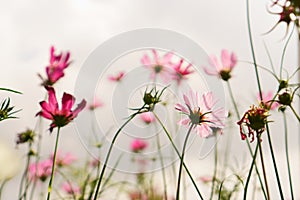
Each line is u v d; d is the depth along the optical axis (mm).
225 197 1521
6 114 1180
